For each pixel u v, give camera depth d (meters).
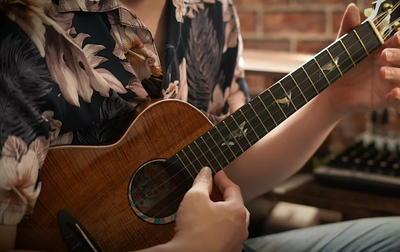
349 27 0.83
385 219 1.05
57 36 0.70
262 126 0.79
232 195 0.73
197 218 0.68
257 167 0.98
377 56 0.86
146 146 0.76
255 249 1.02
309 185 1.46
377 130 1.78
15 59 0.65
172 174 0.77
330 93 0.92
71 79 0.71
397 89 0.84
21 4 0.68
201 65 0.95
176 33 0.85
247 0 2.06
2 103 0.64
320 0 1.91
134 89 0.78
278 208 1.49
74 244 0.72
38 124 0.67
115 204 0.74
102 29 0.76
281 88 0.79
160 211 0.77
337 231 1.04
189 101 0.94
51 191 0.71
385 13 0.82
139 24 0.78
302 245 1.01
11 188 0.64
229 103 1.05
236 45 1.03
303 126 0.96
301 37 1.99
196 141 0.77
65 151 0.72
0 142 0.63
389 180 1.34
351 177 1.38
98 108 0.74
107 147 0.74
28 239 0.71
